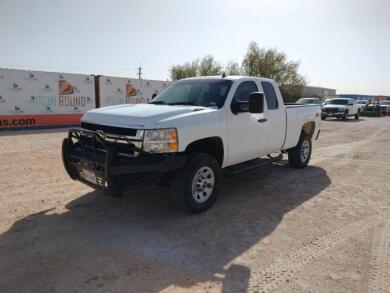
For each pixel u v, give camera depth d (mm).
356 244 4035
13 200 5352
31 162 8172
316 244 4020
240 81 5781
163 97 6066
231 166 5961
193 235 4211
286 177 7262
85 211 4945
